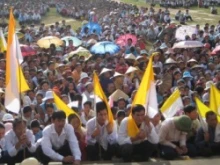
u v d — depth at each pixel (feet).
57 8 193.16
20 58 34.19
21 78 35.76
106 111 35.01
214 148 36.76
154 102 34.63
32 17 167.02
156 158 35.96
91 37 99.86
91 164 32.94
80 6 192.44
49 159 33.32
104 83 57.16
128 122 34.35
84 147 35.65
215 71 65.46
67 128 33.17
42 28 119.65
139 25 129.08
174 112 39.88
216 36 101.96
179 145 36.04
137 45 94.12
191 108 37.29
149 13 159.02
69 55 78.59
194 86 59.41
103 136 35.37
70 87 55.88
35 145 33.73
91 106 44.37
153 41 123.65
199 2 203.10
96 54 80.23
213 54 80.64
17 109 33.27
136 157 34.76
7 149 33.09
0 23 155.43
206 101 46.91
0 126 33.96
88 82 53.57
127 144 34.14
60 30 119.96
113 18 153.69
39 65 68.64
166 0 204.64
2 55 72.64
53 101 45.98
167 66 69.21
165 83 56.18
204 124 36.88
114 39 106.83
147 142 34.68
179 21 160.66
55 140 32.96
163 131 35.58
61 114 32.53
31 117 41.93
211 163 32.96
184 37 103.55
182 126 35.06
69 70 62.49
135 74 60.23
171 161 33.32
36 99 49.03
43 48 83.46
